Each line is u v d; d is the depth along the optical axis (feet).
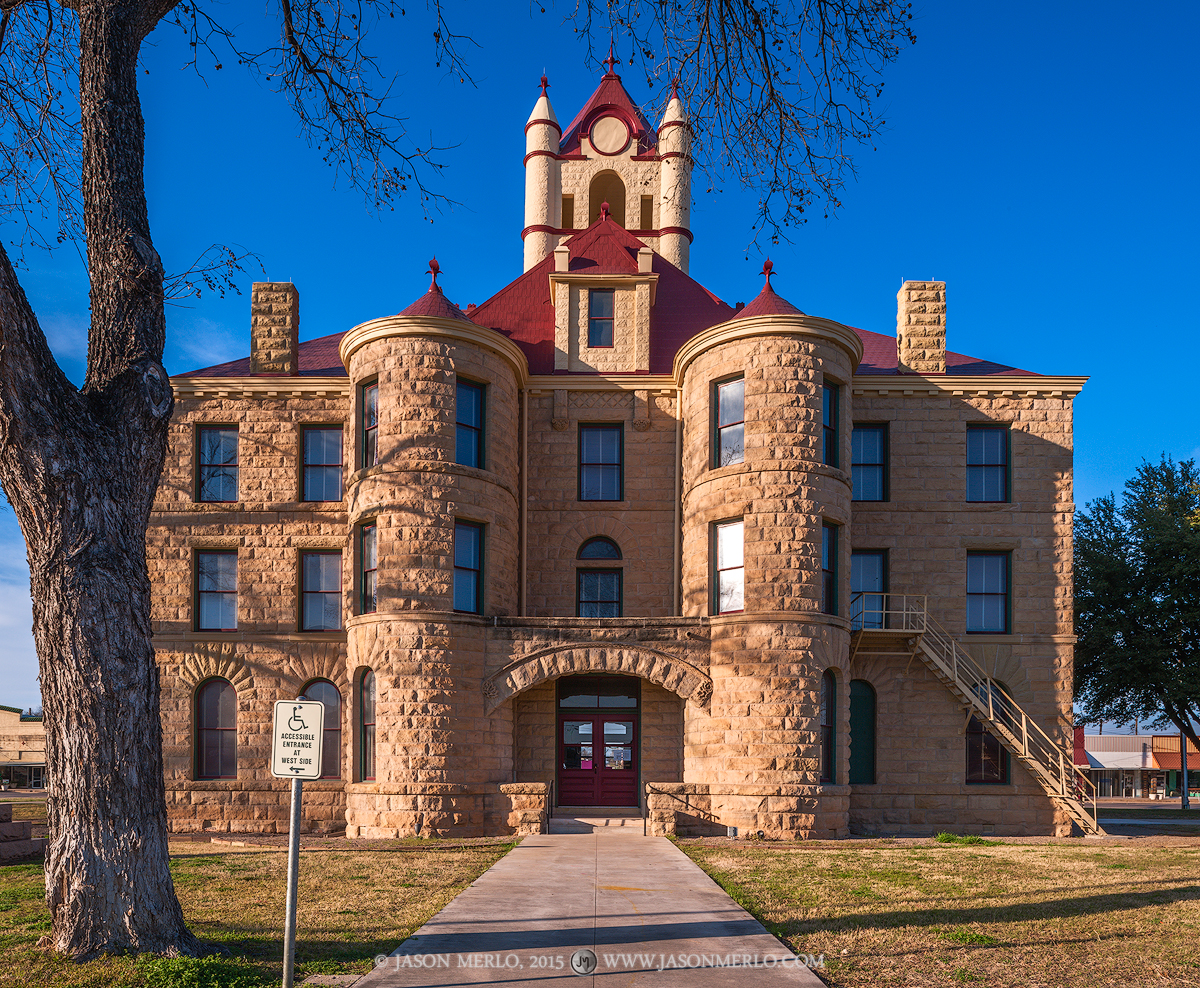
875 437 89.40
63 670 31.04
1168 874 51.47
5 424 30.66
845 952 32.71
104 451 32.17
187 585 87.56
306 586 88.28
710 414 81.66
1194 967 31.09
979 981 29.32
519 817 75.20
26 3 41.57
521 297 100.68
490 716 77.82
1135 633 111.55
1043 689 85.46
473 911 38.91
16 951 30.66
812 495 77.20
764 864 55.52
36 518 31.50
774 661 74.64
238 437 90.07
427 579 76.89
